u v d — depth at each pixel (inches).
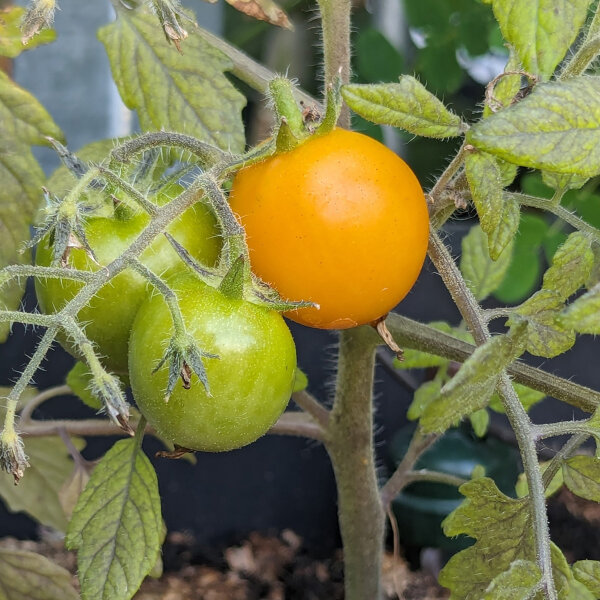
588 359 17.5
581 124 4.6
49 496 11.7
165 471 18.4
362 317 5.6
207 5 15.4
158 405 5.5
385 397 18.2
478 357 4.9
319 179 5.2
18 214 7.3
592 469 6.4
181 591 17.4
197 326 5.4
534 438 5.7
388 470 17.9
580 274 6.4
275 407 5.6
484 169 5.5
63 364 16.6
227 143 7.3
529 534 6.4
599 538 17.7
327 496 18.9
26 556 9.9
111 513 6.9
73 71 17.4
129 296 5.8
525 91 5.6
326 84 6.0
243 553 18.6
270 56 15.4
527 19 5.5
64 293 5.9
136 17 7.4
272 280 5.5
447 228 15.4
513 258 12.7
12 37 7.5
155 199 6.0
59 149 6.0
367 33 12.9
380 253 5.3
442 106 5.3
